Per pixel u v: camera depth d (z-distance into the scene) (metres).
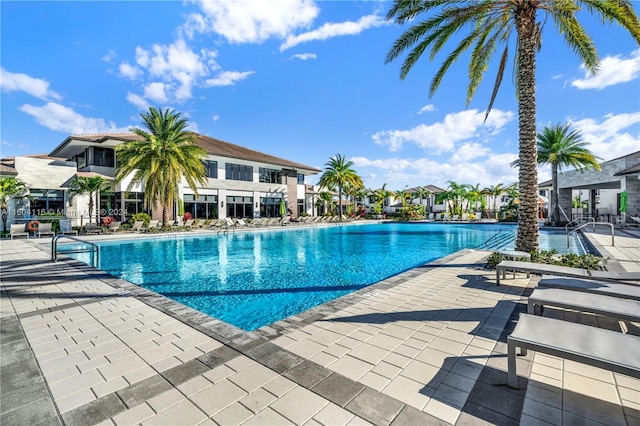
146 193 20.05
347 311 4.68
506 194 49.38
